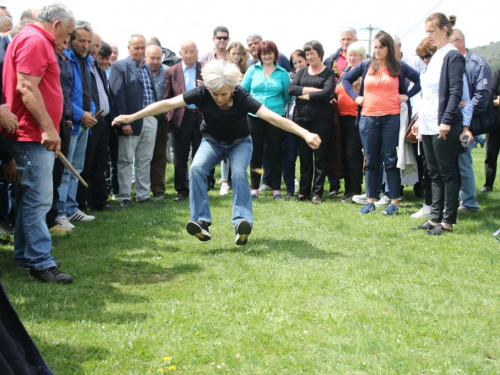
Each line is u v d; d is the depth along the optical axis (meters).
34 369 2.56
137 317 3.54
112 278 4.33
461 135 5.58
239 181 4.94
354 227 5.96
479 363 2.96
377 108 6.52
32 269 4.21
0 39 4.67
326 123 7.33
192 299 3.86
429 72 5.64
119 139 7.17
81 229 5.83
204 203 4.97
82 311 3.62
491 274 4.39
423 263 4.67
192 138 7.85
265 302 3.77
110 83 7.16
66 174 5.92
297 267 4.54
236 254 4.91
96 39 6.59
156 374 2.84
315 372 2.88
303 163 7.51
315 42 7.22
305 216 6.52
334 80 7.27
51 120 4.04
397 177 6.69
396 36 7.32
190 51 7.67
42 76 4.02
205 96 4.85
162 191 8.14
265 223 6.12
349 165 7.55
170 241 5.41
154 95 7.51
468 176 6.70
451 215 5.71
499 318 3.54
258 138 7.53
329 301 3.82
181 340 3.21
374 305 3.72
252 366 2.94
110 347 3.10
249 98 4.77
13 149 4.11
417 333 3.32
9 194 5.57
